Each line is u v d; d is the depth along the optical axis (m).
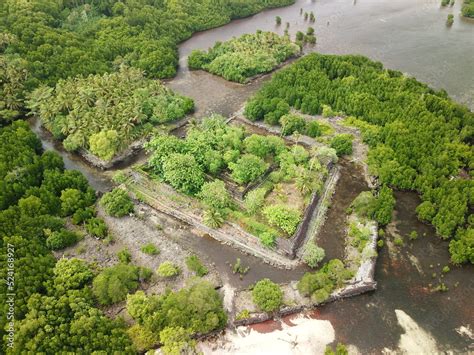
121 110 127.62
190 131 122.00
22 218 94.50
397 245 98.19
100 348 72.12
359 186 114.38
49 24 176.38
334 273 86.69
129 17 184.12
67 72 150.12
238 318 81.56
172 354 71.00
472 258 91.31
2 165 106.75
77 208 103.25
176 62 173.88
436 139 117.06
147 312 77.94
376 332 80.50
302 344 78.06
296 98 141.50
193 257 92.00
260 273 91.31
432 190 104.44
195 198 107.62
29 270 82.81
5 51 152.00
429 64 172.00
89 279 87.12
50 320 74.62
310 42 195.25
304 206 104.25
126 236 99.69
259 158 111.12
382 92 136.38
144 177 114.12
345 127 131.62
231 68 162.62
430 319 83.00
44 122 137.00
